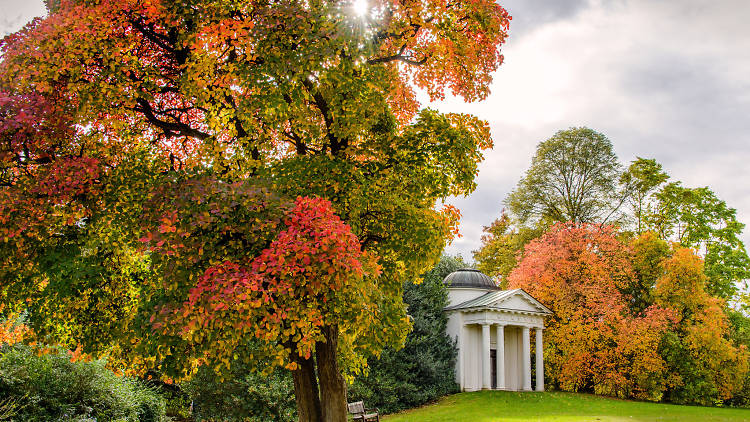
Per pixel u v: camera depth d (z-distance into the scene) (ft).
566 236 105.29
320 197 25.68
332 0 28.09
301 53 26.00
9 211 23.17
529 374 100.68
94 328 28.48
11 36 25.88
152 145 34.50
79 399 42.70
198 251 22.24
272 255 20.34
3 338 31.99
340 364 35.78
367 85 29.53
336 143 33.09
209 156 29.58
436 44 33.96
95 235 27.55
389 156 31.99
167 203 23.40
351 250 21.68
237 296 19.01
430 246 31.53
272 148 33.91
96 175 25.14
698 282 97.14
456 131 31.71
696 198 113.70
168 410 66.69
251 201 22.89
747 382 99.91
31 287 25.99
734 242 112.37
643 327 92.73
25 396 38.60
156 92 29.68
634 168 120.06
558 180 128.47
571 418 66.80
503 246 141.49
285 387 67.10
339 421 29.81
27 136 24.72
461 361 99.71
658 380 93.81
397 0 30.37
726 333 101.30
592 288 98.94
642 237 107.14
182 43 28.14
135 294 29.14
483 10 32.83
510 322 100.12
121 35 27.50
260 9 27.17
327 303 24.49
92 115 27.20
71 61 25.32
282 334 23.71
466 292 108.88
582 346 97.66
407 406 89.76
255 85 26.05
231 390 66.18
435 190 32.09
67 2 26.43
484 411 75.56
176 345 24.44
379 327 29.22
